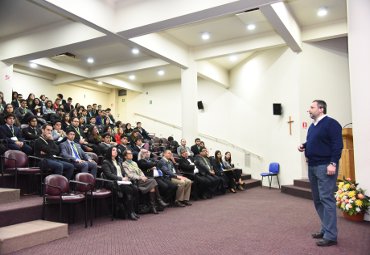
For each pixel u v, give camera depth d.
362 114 4.09
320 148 3.14
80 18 4.95
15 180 4.41
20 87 9.94
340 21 7.02
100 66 9.68
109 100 13.38
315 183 3.29
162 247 3.17
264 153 8.90
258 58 9.06
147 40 6.74
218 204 5.86
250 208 5.38
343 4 6.27
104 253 2.97
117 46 8.00
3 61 7.22
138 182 5.02
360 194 4.02
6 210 3.51
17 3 5.68
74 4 4.80
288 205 5.66
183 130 8.16
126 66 9.18
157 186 5.25
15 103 7.38
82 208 4.45
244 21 6.70
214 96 10.80
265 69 8.83
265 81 8.83
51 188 3.81
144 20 5.30
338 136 3.05
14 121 5.73
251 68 9.34
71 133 5.30
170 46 7.51
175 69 10.46
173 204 5.74
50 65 8.77
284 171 8.16
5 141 5.08
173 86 12.06
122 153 5.58
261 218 4.52
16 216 3.60
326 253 2.86
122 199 4.67
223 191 7.38
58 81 10.80
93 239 3.46
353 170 5.67
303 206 5.53
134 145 7.15
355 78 4.18
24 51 6.84
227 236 3.55
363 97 4.09
